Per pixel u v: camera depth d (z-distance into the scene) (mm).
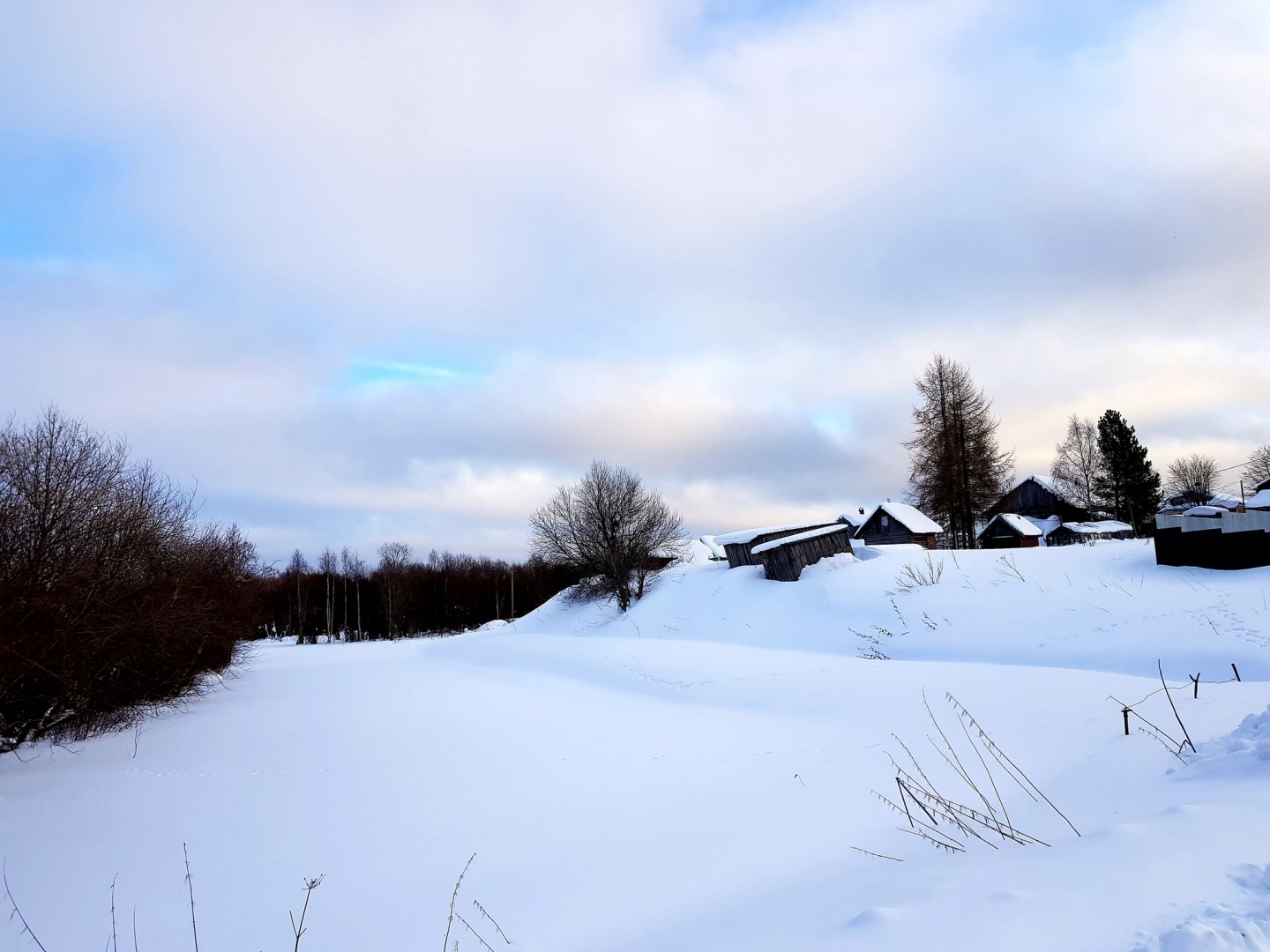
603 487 36875
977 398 41500
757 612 26062
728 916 4535
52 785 10562
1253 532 17609
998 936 2865
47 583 12617
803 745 10094
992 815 5816
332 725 14719
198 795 9797
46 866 7383
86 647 13000
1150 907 2906
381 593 71500
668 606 31203
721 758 9828
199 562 21391
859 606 22781
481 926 5258
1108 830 3883
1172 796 4879
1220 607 15602
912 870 4355
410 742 12555
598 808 8047
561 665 22062
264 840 7898
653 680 17672
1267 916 2645
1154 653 14641
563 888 5855
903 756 8742
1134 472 50438
